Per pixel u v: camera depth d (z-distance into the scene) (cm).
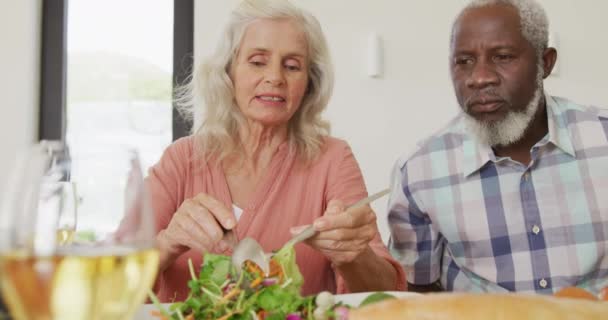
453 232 151
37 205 41
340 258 99
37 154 43
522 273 146
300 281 85
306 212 134
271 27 130
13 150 296
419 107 301
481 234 149
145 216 47
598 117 151
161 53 309
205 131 138
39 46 305
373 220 101
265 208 131
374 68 295
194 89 145
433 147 157
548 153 147
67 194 47
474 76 141
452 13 299
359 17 297
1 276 41
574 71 302
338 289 120
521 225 146
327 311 68
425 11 299
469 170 149
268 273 79
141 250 45
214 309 69
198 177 136
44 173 43
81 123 310
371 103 299
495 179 148
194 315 69
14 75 298
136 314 72
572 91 302
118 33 309
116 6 309
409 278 156
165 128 309
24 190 42
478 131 144
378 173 299
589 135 148
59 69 306
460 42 143
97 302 42
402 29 299
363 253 108
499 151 150
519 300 48
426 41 300
